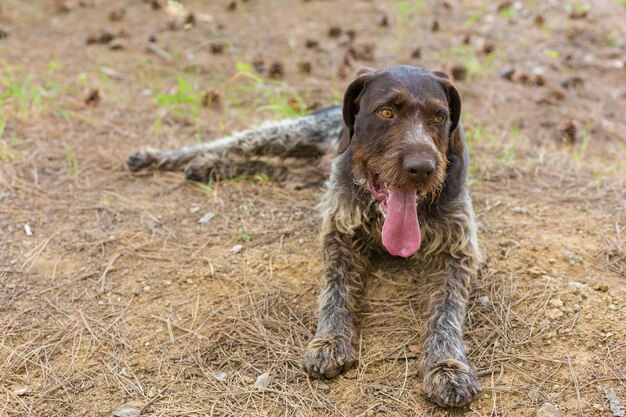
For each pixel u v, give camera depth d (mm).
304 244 4453
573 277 4023
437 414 3148
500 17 9547
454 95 3879
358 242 4168
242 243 4469
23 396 3273
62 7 9109
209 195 5070
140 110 6512
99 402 3242
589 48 8656
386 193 3707
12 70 6988
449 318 3559
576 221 4652
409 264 4234
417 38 8711
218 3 9727
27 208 4750
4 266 4152
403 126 3578
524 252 4266
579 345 3484
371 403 3217
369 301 3934
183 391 3314
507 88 7449
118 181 5223
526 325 3652
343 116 3984
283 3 9898
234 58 7914
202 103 6680
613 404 3121
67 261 4238
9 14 8773
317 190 5164
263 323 3764
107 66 7445
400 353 3512
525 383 3281
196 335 3668
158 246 4418
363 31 8930
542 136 6316
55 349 3562
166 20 8938
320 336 3516
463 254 3932
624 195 5039
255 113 6625
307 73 7477
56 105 6340
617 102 7227
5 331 3654
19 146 5578
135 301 3928
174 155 5406
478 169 5465
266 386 3338
